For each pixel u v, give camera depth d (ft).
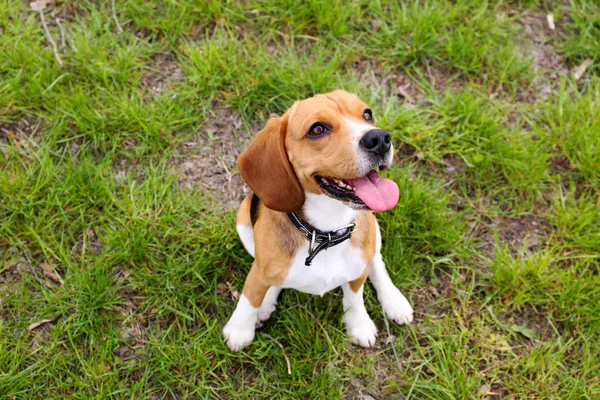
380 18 5.84
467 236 5.07
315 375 4.47
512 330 4.69
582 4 6.01
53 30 5.61
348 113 3.81
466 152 5.30
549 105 5.49
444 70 5.73
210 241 4.90
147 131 5.19
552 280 4.83
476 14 5.88
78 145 5.21
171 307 4.65
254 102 5.41
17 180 4.91
